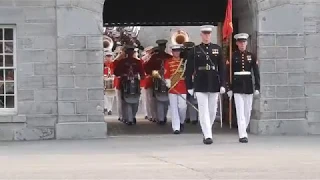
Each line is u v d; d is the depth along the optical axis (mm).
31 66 18156
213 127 21297
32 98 18188
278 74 18969
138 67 22891
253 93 17406
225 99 22391
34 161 13852
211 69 16609
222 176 11508
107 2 22406
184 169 12359
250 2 19172
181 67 19531
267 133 18875
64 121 18234
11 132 18094
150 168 12562
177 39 26391
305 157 14047
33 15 18141
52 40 18234
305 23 19094
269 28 18938
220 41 22984
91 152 15375
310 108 19078
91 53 18312
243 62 17016
